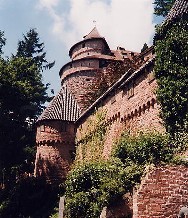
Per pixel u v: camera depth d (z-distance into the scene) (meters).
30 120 45.72
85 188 21.67
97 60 55.59
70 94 47.31
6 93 38.59
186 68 21.92
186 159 16.92
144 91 26.06
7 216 35.91
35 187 39.41
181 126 20.97
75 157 40.56
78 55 59.94
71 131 42.28
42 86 55.97
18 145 39.69
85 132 37.91
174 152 20.09
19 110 40.09
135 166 18.47
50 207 36.38
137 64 43.81
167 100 22.20
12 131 39.19
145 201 15.68
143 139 20.00
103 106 34.16
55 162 41.25
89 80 54.38
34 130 44.81
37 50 64.12
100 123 34.03
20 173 42.38
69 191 22.20
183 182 16.20
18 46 63.72
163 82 22.84
